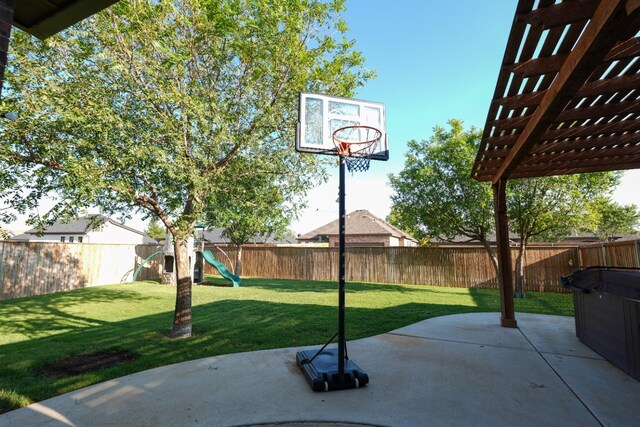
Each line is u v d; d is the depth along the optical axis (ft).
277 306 27.63
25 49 13.37
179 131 15.78
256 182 19.99
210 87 18.63
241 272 60.70
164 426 8.79
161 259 59.31
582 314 16.42
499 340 16.98
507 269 20.24
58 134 14.34
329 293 36.37
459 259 44.24
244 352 15.14
